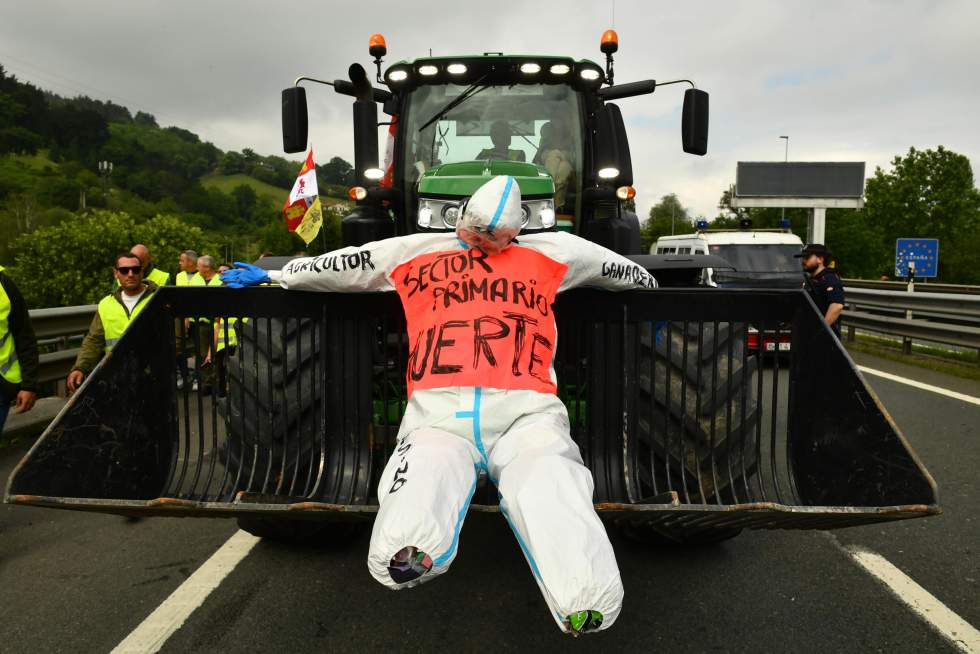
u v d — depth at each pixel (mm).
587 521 2080
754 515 2354
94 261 42125
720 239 11953
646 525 3299
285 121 4461
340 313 3160
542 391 2525
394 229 4797
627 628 2889
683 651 2719
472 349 2506
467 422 2439
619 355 3195
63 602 3160
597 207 4715
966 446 5582
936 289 19188
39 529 4105
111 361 2773
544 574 2008
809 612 3008
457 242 2740
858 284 22031
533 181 3811
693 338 3270
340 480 3176
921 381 8484
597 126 4527
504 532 3941
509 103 4707
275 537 3600
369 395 3215
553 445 2359
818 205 20672
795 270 11445
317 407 3279
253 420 3271
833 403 2812
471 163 4109
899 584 3266
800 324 3061
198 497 3176
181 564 3570
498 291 2605
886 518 2320
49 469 2469
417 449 2311
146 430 2996
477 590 3240
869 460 2586
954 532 3898
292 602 3135
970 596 3150
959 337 9164
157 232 45688
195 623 2957
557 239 2760
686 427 3225
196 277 10219
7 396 4336
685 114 4461
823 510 2227
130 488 2889
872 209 59375
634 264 3043
